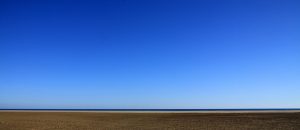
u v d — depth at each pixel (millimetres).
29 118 52625
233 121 44844
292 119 46750
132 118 52938
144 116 58562
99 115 63469
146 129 35688
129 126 38875
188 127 37656
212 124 40812
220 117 52812
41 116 59156
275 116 53156
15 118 52375
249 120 46094
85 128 36656
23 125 39281
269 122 42812
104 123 42844
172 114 66438
